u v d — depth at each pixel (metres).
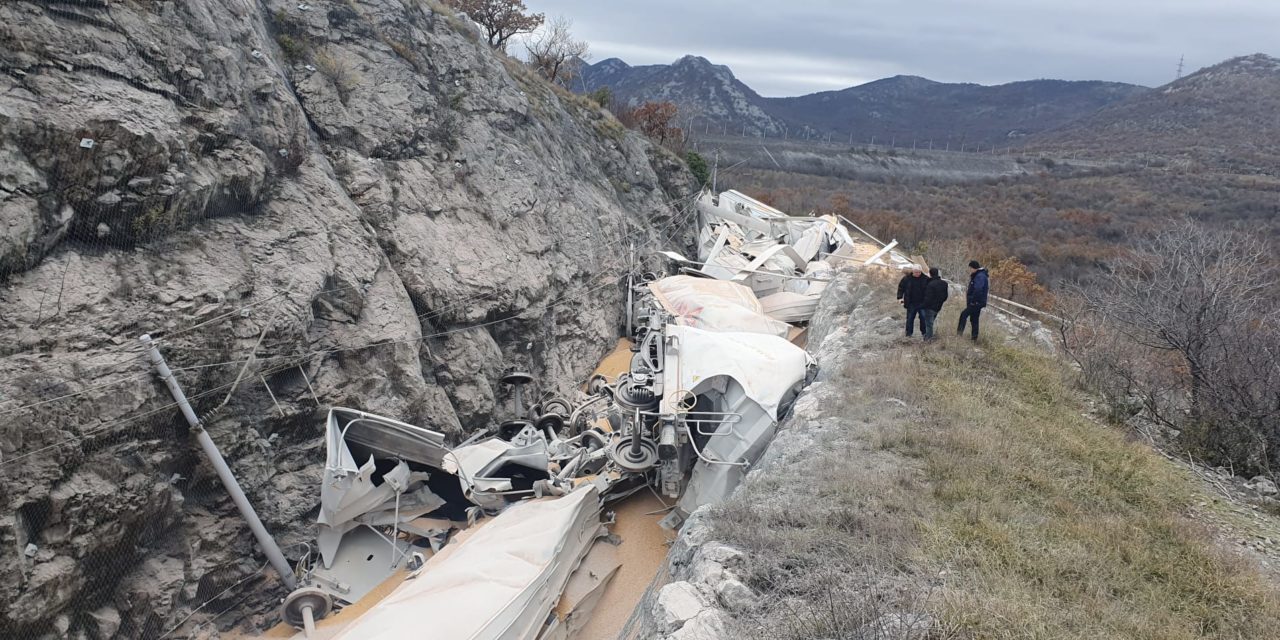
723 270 28.70
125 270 12.60
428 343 19.00
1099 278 22.53
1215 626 7.55
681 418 14.72
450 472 14.45
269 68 17.84
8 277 11.13
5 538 9.59
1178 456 12.33
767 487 10.54
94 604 10.84
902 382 13.77
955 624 7.07
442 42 26.47
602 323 28.44
